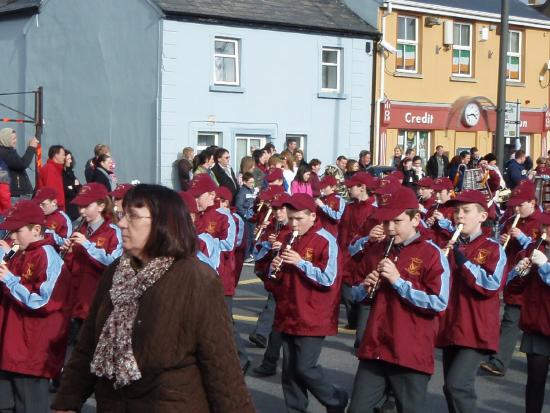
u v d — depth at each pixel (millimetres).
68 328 6777
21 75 27734
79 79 25516
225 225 9797
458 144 29859
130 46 23828
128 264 4230
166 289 4055
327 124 26328
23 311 6586
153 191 4199
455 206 7402
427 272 6266
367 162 22094
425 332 6270
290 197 7531
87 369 4367
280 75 25219
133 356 4016
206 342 4055
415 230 6555
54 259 6652
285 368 7520
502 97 21188
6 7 28172
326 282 7332
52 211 10391
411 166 22031
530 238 10133
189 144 23578
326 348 10930
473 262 7160
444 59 29219
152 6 23078
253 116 24750
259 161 19047
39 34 26922
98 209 8516
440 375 9844
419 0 28203
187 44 23375
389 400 8055
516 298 9555
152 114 23281
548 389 9250
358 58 26906
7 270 6504
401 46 28219
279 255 7527
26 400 6664
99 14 24703
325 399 7418
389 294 6328
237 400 4105
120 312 4070
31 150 15273
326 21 26188
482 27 30203
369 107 27312
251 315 12891
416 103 28484
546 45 32469
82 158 25531
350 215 12297
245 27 24391
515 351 11055
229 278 9891
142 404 4055
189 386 4082
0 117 28812
